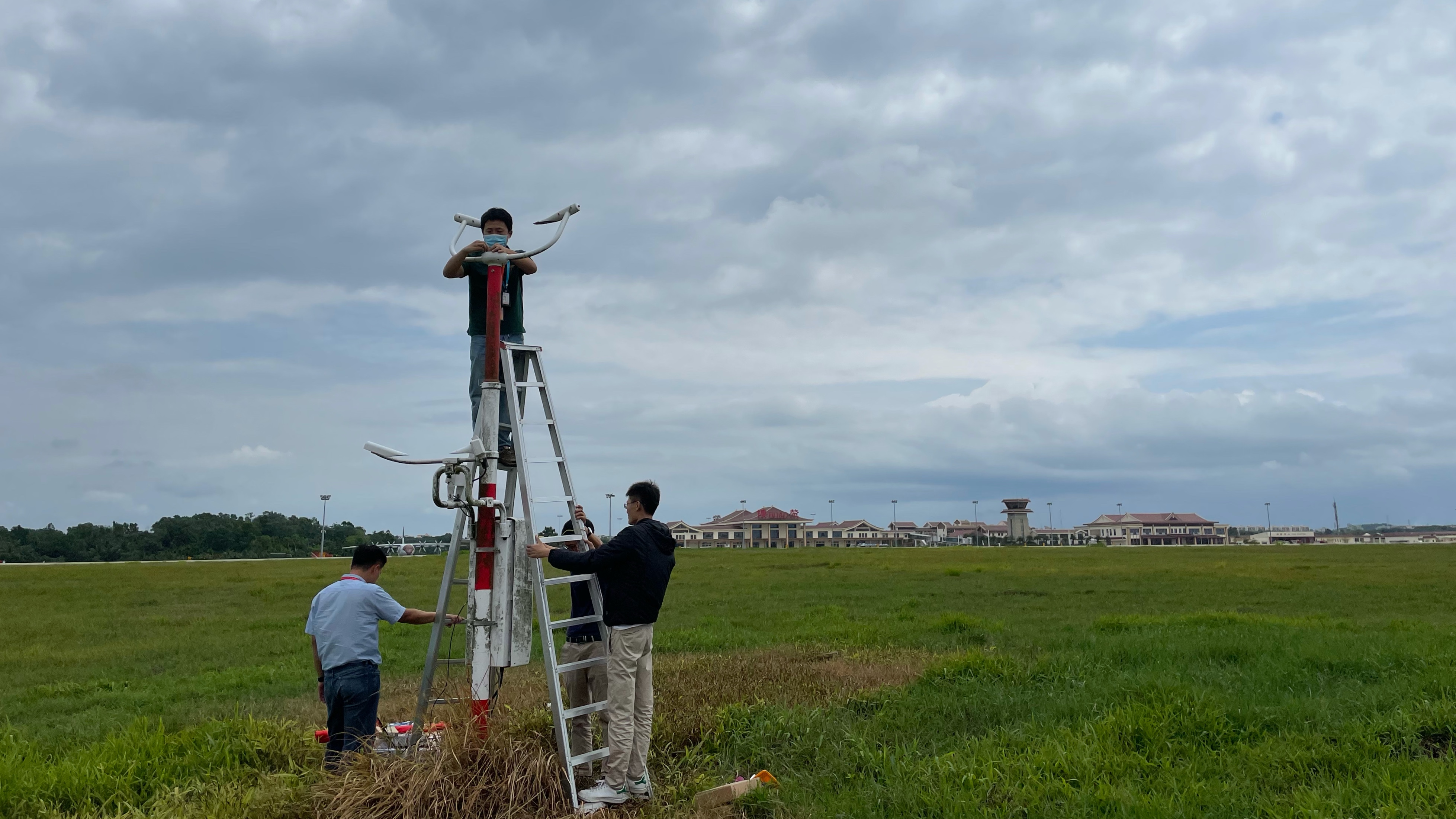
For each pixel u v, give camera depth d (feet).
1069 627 55.98
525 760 21.98
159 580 130.72
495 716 23.97
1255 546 305.32
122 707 37.60
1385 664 34.22
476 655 23.15
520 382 24.80
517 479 24.71
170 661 52.19
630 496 22.47
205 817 20.66
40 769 23.81
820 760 24.41
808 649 46.73
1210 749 23.94
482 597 23.31
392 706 34.14
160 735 26.35
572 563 21.38
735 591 95.96
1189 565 148.56
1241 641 41.68
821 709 29.04
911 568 144.56
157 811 21.12
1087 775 21.62
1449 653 34.73
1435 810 18.19
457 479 23.34
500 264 23.76
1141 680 30.58
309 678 43.65
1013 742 24.89
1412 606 73.05
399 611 24.11
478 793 20.92
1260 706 27.32
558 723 21.97
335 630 23.57
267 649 56.08
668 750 26.43
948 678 35.27
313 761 25.32
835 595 89.04
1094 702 28.45
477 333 25.00
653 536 22.08
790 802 21.03
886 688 33.42
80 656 54.44
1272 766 21.95
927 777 21.94
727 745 26.53
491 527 23.66
